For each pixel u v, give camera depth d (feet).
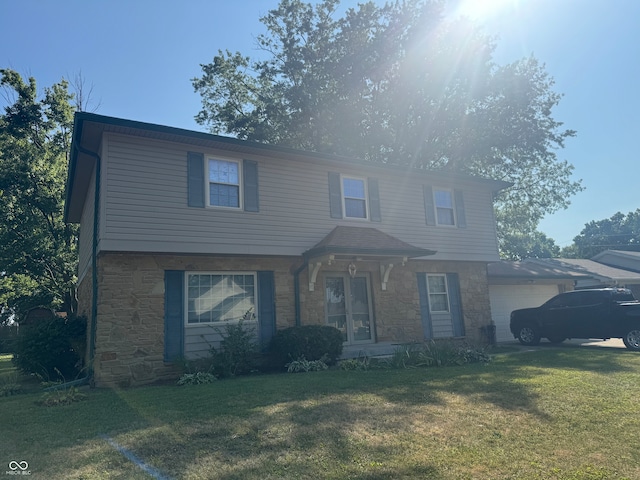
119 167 33.35
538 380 25.93
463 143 73.05
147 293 33.86
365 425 17.67
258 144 38.09
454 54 71.00
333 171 43.91
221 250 36.29
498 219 98.99
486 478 12.88
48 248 70.49
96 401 24.56
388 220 46.19
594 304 46.16
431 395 22.70
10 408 23.22
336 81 76.18
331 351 36.58
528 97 70.59
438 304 49.11
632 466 13.69
